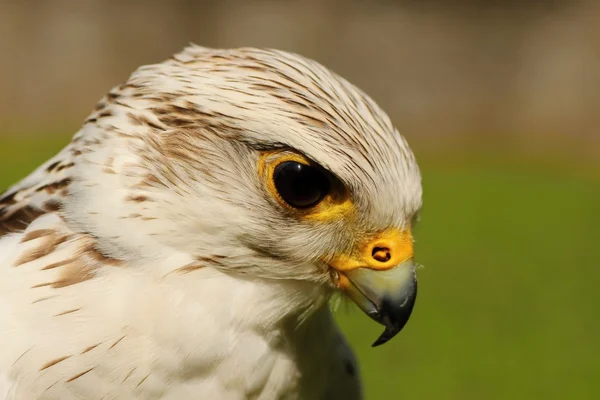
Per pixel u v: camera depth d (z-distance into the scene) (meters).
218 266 7.21
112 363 7.00
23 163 30.45
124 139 7.19
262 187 7.14
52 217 7.28
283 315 7.49
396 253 7.52
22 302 7.02
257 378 7.46
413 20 41.84
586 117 40.47
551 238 25.61
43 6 40.59
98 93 40.34
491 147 39.66
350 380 8.45
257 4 42.25
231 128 7.06
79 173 7.27
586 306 19.36
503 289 20.64
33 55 40.38
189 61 7.46
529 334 17.72
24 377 6.95
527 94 41.22
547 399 14.99
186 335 7.09
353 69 41.75
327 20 41.97
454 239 25.27
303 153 7.07
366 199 7.31
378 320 7.59
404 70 41.56
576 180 34.88
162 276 7.07
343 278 7.62
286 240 7.27
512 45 41.59
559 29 41.59
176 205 7.05
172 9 41.91
